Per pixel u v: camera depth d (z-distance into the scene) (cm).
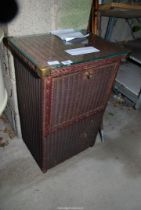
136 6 142
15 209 116
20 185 128
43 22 114
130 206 125
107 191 131
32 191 126
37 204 120
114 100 221
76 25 131
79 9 124
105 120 192
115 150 162
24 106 126
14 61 116
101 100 127
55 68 83
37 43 104
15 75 124
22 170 137
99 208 121
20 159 144
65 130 121
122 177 141
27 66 97
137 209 123
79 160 150
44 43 105
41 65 82
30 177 133
